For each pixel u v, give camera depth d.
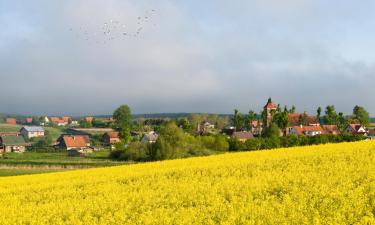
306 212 15.67
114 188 23.98
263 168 27.50
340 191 18.31
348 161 27.28
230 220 15.12
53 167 61.28
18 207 20.27
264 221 15.02
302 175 22.38
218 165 29.77
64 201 20.84
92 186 25.36
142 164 36.62
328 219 14.73
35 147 118.00
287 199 17.23
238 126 149.88
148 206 18.47
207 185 21.73
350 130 124.38
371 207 16.30
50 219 17.75
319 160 28.84
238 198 18.34
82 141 115.38
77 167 61.62
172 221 15.70
